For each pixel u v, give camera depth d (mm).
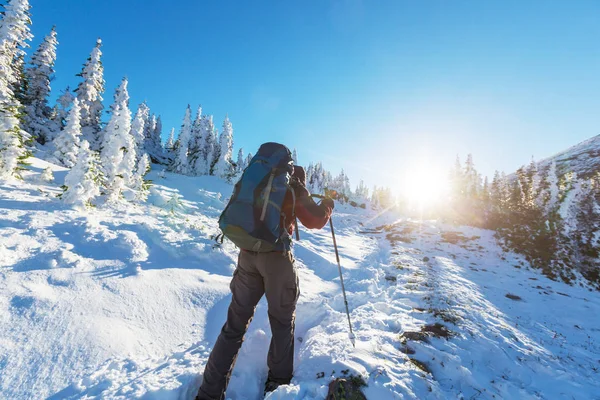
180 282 4734
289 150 2643
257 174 2365
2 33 18500
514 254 16250
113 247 5496
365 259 11516
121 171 11195
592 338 5676
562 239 17641
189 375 2691
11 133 9969
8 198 7504
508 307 7016
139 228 7023
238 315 2547
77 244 5273
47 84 31281
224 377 2389
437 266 10992
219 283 5012
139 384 2512
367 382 2578
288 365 2658
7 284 3572
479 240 19328
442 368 3244
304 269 7793
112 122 11453
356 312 5012
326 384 2543
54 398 2377
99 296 3826
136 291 4152
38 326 3049
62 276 4062
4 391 2340
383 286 7355
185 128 45594
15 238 4863
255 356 3230
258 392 2752
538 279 12078
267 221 2232
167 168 48625
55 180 12641
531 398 3010
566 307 7977
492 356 3836
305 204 2482
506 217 25453
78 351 2887
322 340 3514
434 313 5062
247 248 2309
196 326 3828
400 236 20844
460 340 4039
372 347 3359
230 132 44531
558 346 4852
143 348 3207
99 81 30656
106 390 2465
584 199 23422
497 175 33938
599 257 15164
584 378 3713
